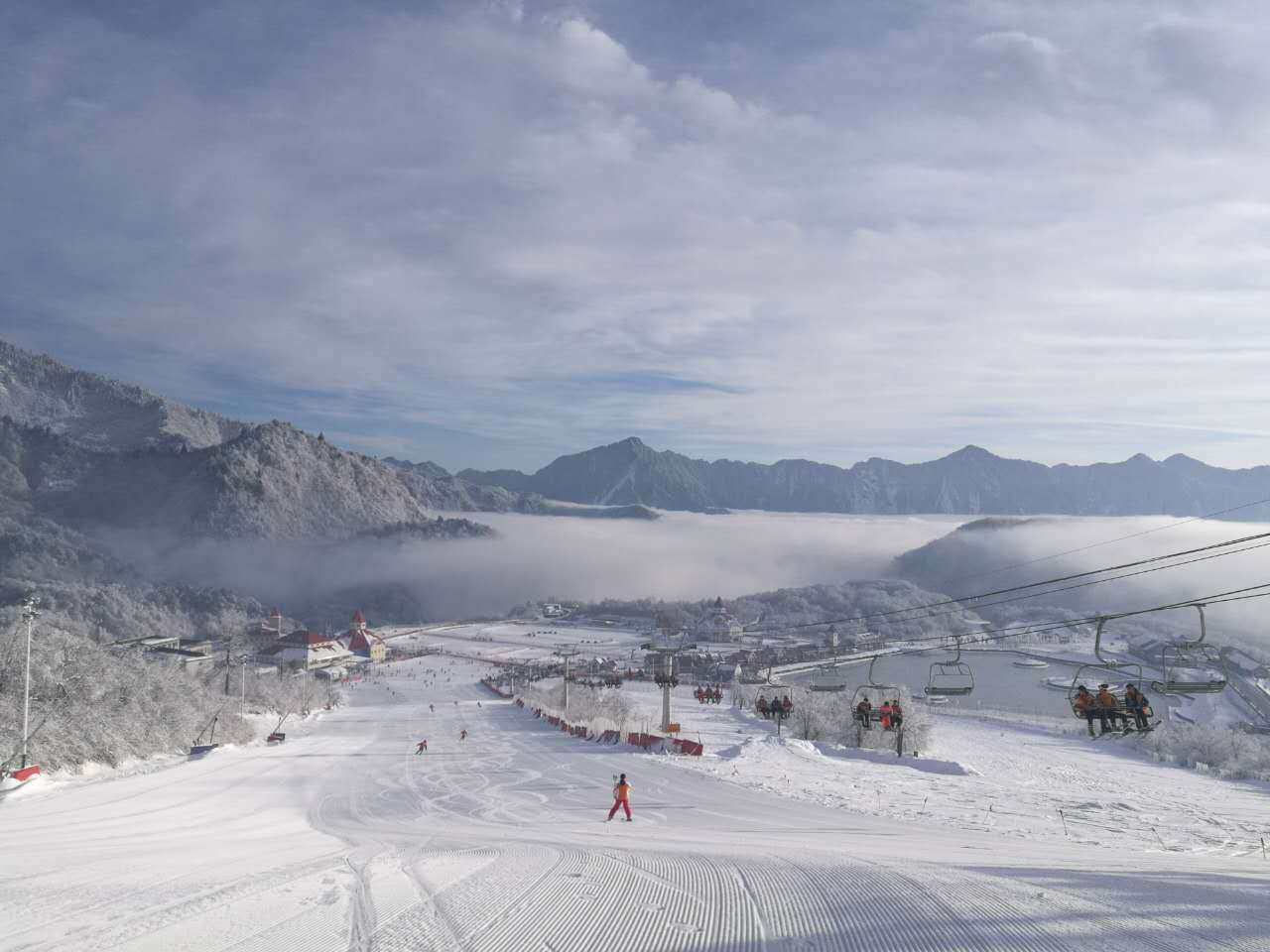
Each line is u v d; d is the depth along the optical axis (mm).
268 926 11258
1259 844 30016
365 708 164625
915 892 12609
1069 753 87438
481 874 15406
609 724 89625
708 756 62031
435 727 112375
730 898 12617
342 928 11141
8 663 50250
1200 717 139375
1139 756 87875
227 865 17219
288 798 42531
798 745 67250
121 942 10469
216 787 46125
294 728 112000
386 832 27422
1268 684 161625
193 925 11312
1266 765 74125
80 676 55062
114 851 20875
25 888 14203
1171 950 9250
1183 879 14117
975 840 26016
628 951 9875
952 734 104125
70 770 46688
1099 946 9430
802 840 24219
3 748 42719
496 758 66812
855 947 9727
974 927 10359
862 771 53562
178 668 86562
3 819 31094
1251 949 9281
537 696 153625
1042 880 13672
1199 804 46812
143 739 57844
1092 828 32844
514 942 10367
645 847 20625
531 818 33750
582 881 14406
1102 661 27844
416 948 10133
